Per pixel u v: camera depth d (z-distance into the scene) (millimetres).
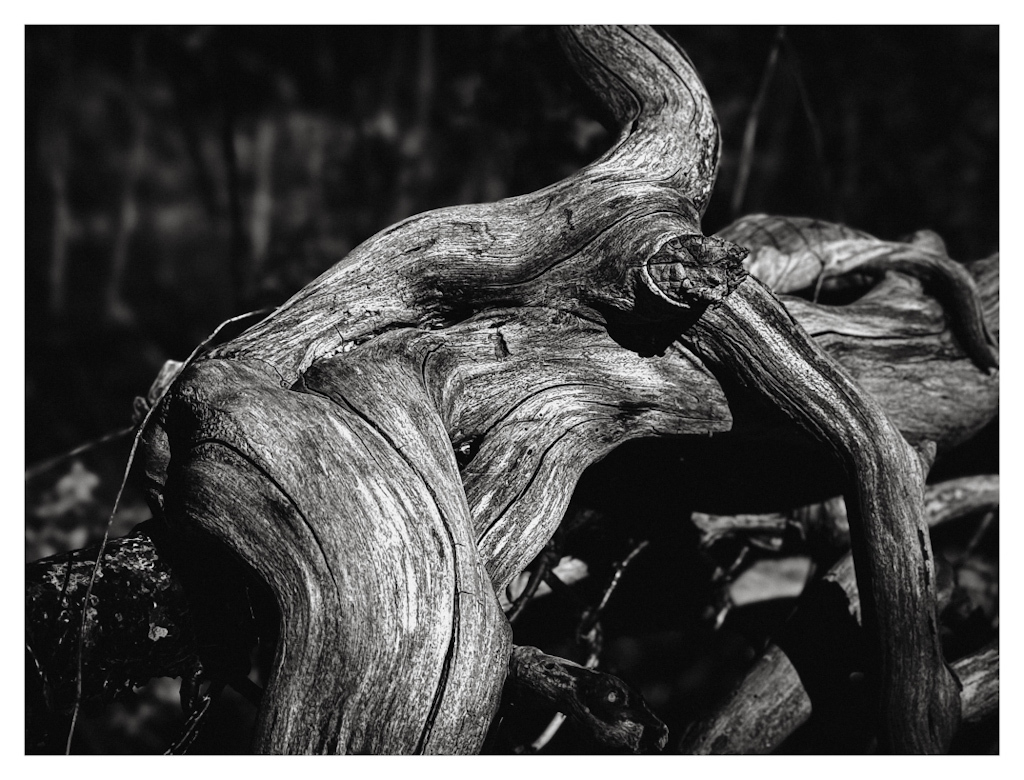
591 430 2557
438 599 2082
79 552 2408
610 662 3924
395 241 2486
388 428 2211
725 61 6809
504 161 6590
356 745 2018
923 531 2553
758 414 2658
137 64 7379
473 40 6652
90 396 6891
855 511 2570
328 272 2473
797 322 2512
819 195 6914
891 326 3152
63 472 5121
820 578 3084
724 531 3514
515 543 2391
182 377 2273
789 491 3156
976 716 3004
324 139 7586
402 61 7316
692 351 2549
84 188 7484
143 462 2357
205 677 2557
